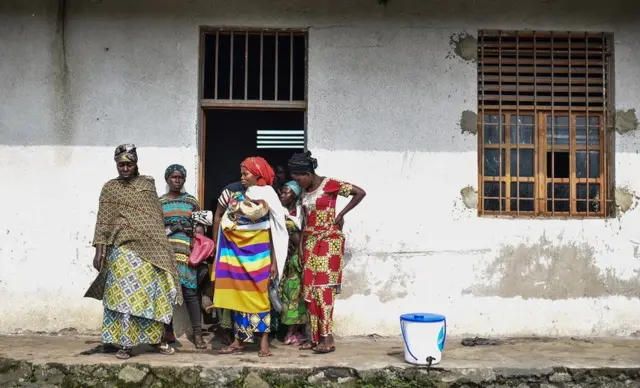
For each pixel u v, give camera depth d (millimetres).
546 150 5742
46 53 5570
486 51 5734
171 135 5547
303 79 5754
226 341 5191
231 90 5691
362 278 5551
